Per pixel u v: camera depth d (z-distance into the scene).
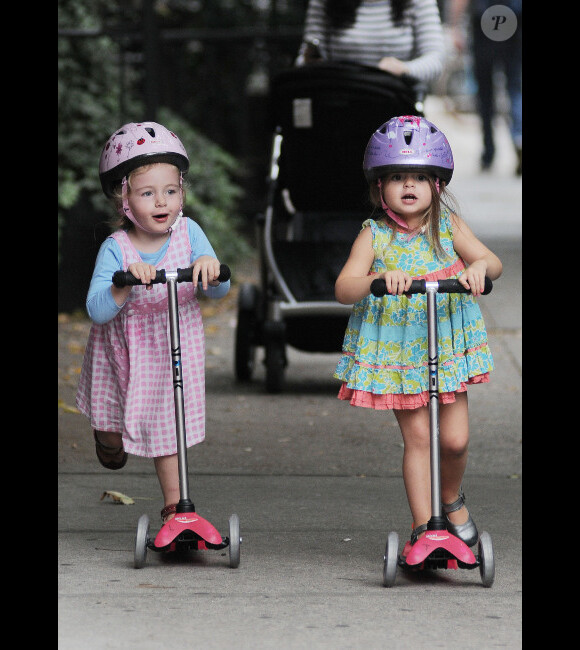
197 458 19.58
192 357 14.80
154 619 12.10
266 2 45.50
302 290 24.12
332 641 11.51
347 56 25.53
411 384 13.88
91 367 14.88
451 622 12.11
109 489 17.73
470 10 59.91
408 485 14.21
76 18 37.00
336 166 24.44
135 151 14.29
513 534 15.45
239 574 13.74
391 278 13.23
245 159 45.22
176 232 14.92
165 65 43.22
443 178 14.25
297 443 20.64
